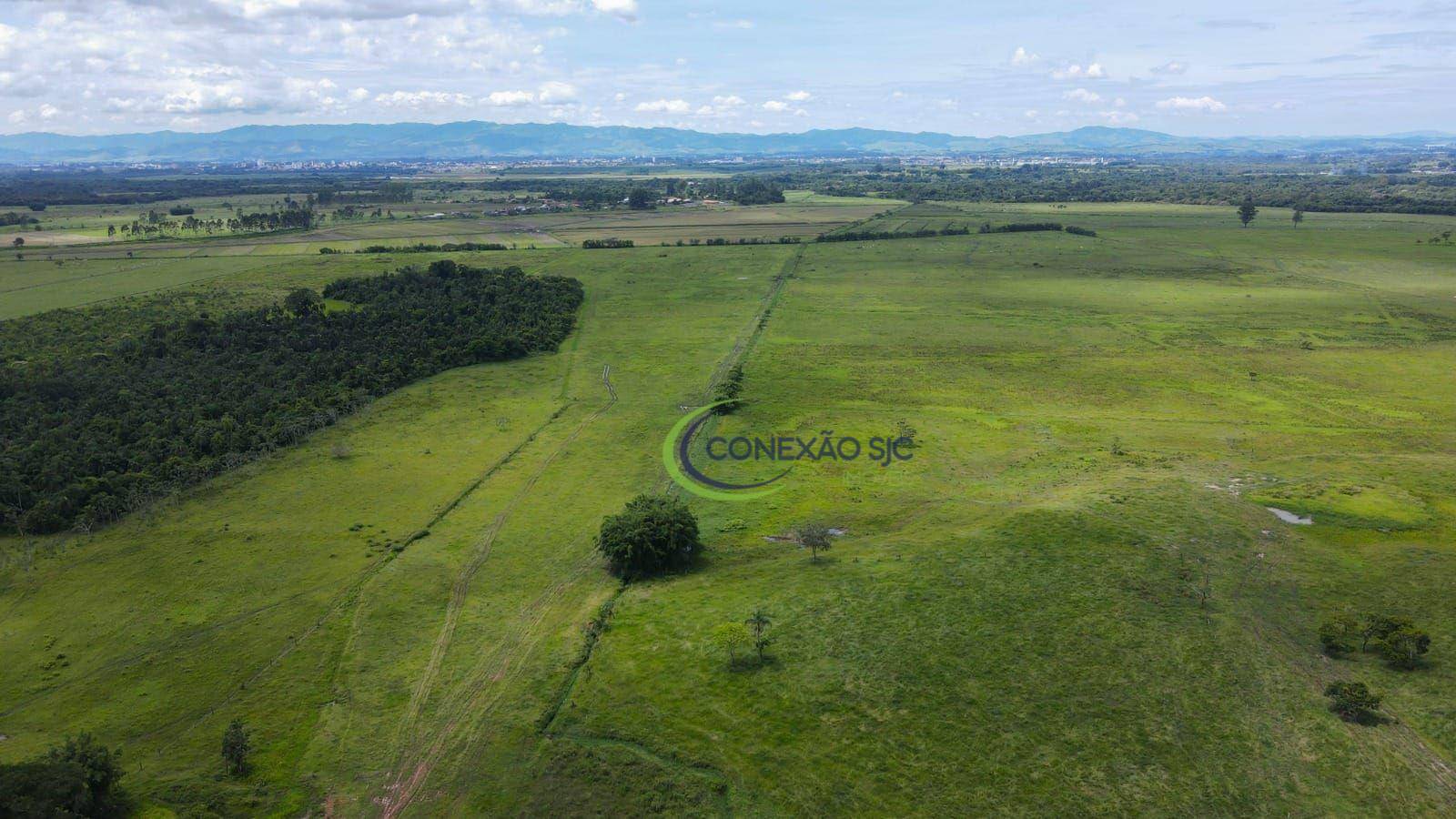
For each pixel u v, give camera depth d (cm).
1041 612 5766
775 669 5309
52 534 7700
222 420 9919
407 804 4431
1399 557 6388
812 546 6888
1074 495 7806
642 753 4697
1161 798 4156
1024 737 4606
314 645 5900
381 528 7762
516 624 6106
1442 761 4309
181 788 4503
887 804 4219
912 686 5069
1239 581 6134
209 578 6894
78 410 10019
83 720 5188
